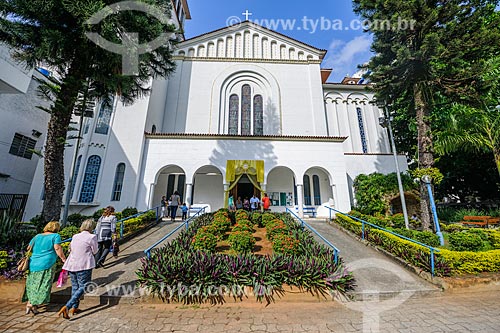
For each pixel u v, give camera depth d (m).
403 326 3.56
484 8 9.12
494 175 15.69
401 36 10.14
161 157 13.23
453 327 3.52
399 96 11.67
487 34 8.55
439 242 7.43
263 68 18.58
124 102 9.89
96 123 13.23
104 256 5.69
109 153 13.02
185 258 4.73
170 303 4.28
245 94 18.17
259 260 4.95
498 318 3.79
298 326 3.56
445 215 14.23
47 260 3.91
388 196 13.56
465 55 9.47
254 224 10.30
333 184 13.44
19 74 7.98
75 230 6.90
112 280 4.92
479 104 9.36
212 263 4.58
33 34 6.47
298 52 19.78
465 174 16.86
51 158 7.29
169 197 14.80
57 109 7.30
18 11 6.10
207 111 17.31
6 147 13.83
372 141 18.61
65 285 4.70
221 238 7.69
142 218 10.02
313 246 6.07
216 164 13.33
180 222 11.69
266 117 17.41
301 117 17.55
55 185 7.27
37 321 3.59
